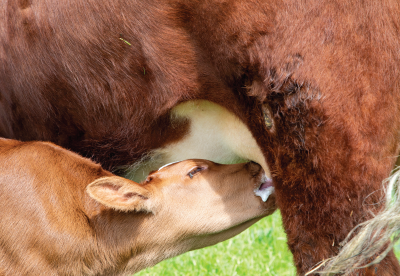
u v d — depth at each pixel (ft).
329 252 9.54
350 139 9.40
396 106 9.49
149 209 10.21
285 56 9.48
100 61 9.97
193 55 9.80
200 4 9.66
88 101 10.13
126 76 9.96
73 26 9.95
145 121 10.09
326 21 9.42
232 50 9.64
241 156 10.21
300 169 9.53
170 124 10.12
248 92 9.68
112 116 10.14
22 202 9.92
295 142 9.53
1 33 10.21
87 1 9.88
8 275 9.86
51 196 9.98
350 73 9.41
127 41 9.87
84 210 10.11
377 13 9.41
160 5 9.75
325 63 9.43
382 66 9.42
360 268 9.47
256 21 9.52
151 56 9.86
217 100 9.89
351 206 9.45
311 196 9.52
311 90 9.44
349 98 9.40
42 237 9.89
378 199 9.46
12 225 9.88
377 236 9.43
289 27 9.47
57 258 9.93
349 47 9.41
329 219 9.50
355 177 9.42
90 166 10.23
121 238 10.21
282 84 9.51
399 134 9.58
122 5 9.82
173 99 9.93
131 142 10.23
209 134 10.18
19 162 10.03
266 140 9.69
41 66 10.13
